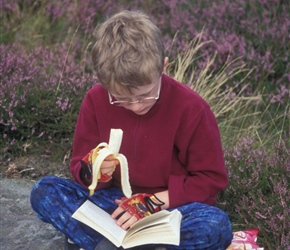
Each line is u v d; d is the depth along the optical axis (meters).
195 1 5.02
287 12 4.55
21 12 4.97
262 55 4.39
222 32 4.50
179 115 2.44
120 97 2.25
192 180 2.49
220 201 3.05
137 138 2.48
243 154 3.24
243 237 2.62
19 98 3.73
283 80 4.20
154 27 2.29
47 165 3.55
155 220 2.29
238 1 4.72
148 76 2.16
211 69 4.32
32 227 2.99
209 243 2.39
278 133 3.68
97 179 2.23
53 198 2.51
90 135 2.58
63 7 5.02
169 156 2.48
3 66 4.00
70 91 3.81
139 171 2.52
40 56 4.36
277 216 2.75
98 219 2.34
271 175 3.11
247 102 3.97
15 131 3.70
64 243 2.75
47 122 3.74
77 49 4.63
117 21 2.27
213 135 2.47
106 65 2.17
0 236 2.91
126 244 2.25
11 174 3.47
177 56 4.38
